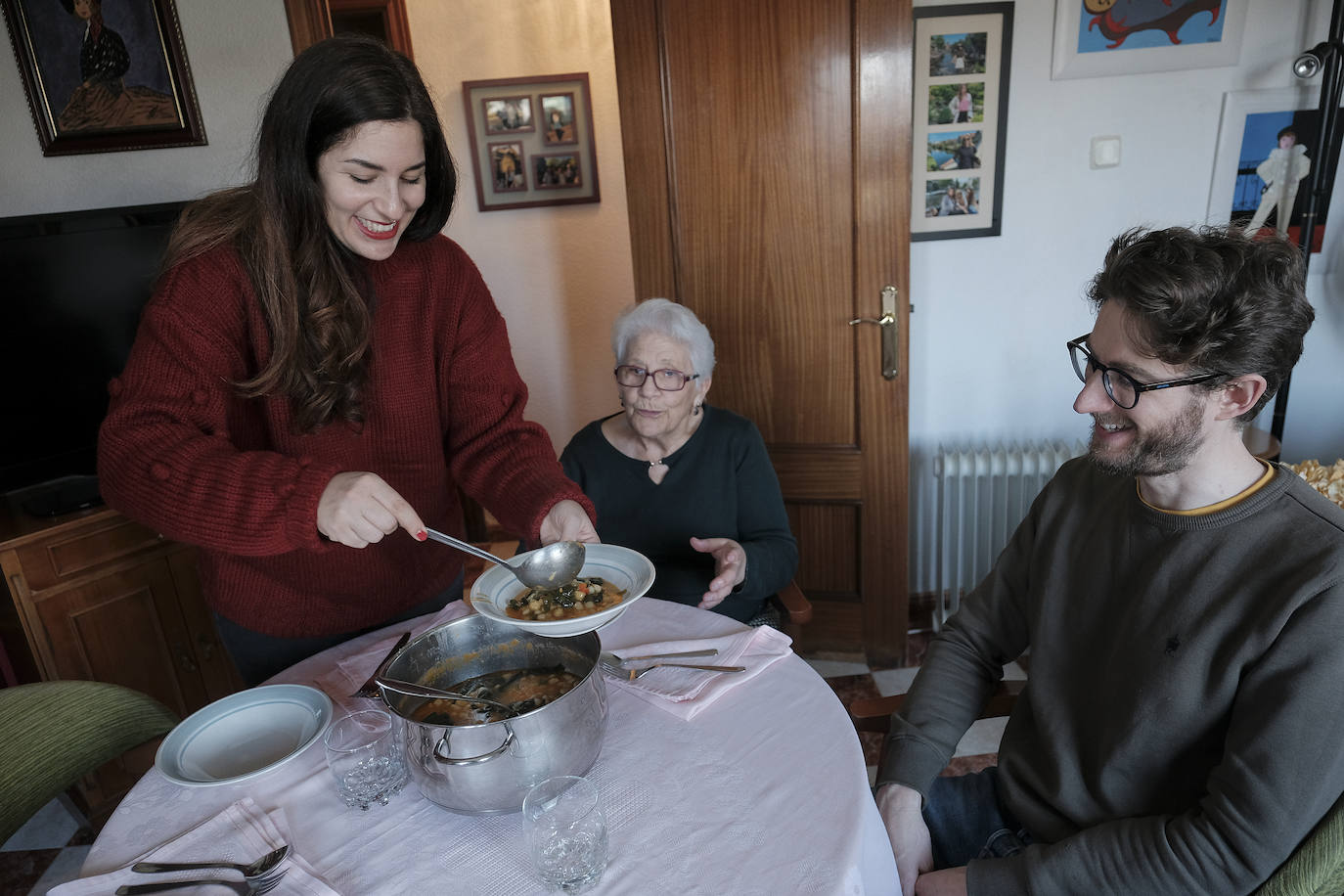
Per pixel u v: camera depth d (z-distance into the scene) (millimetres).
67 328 2029
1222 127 2361
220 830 900
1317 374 2570
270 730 1083
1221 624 922
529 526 1214
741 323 2307
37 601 1839
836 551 2486
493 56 3391
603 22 3367
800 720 1030
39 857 1911
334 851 871
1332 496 1467
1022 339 2580
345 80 987
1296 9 2256
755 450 1723
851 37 2049
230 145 2203
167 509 996
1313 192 2250
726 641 1214
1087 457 1160
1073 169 2426
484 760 852
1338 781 837
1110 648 1050
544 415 3838
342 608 1286
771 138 2152
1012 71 2354
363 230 1090
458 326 1295
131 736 1315
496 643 1089
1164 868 900
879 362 2262
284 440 1189
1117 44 2299
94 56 2049
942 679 1250
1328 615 837
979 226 2469
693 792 917
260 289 1089
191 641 2135
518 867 833
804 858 815
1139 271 890
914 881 1064
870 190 2139
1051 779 1095
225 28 2129
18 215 2086
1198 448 931
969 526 2570
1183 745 959
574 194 3553
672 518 1698
